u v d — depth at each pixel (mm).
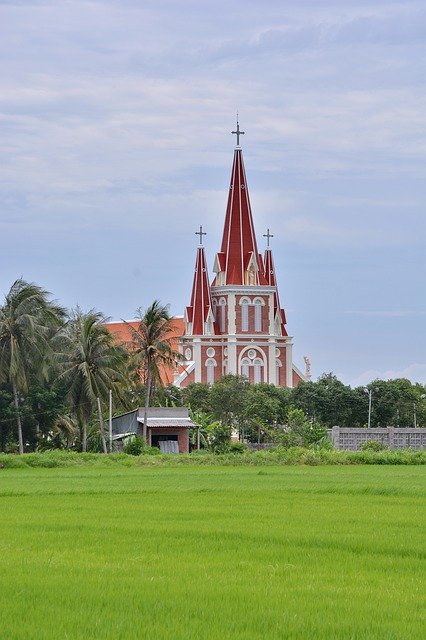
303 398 197750
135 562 34781
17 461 107812
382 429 149125
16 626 25641
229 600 28641
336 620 26484
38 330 133125
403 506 55062
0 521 46875
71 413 147625
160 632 25125
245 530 43125
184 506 54938
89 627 25578
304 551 37594
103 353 136500
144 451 133000
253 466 109562
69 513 50875
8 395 136000
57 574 32312
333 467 106062
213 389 198125
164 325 152000
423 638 24812
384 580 32000
